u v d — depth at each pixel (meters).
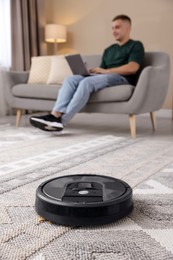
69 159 1.65
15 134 2.48
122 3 4.13
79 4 4.44
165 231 0.84
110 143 2.11
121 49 2.72
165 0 3.85
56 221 0.87
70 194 0.92
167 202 1.04
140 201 1.05
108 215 0.87
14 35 3.99
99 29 4.35
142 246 0.76
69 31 4.56
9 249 0.74
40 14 4.33
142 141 2.20
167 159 1.66
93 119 3.59
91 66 3.13
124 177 1.33
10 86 3.02
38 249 0.74
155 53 2.66
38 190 0.96
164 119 3.70
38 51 4.39
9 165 1.53
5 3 3.86
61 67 3.20
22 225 0.87
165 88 2.63
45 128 2.39
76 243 0.77
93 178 1.07
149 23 3.98
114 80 2.52
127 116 3.88
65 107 2.44
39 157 1.70
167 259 0.70
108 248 0.75
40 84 3.00
